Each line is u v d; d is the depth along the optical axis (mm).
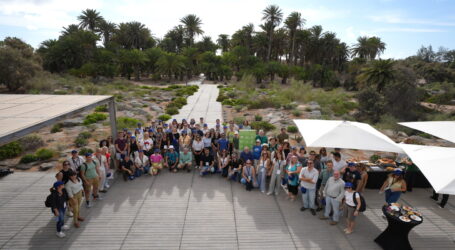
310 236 6516
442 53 102812
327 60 74000
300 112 22875
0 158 11562
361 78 40781
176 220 7090
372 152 13445
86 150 12508
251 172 8789
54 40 60219
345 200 6617
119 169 9742
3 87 39250
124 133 10180
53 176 9781
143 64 63250
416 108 32344
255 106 26797
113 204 7820
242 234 6555
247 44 79250
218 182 9375
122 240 6262
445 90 45281
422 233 6727
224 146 10367
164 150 10594
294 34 69938
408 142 13227
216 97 36281
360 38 74000
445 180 5250
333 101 32062
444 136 8531
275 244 6215
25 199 8102
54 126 16938
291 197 8148
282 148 9023
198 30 81188
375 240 6320
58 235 6312
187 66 66125
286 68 64688
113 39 72562
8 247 5980
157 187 8906
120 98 30344
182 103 29109
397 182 7078
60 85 39562
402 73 36219
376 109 27875
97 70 54875
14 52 35656
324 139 7777
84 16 67625
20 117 6785
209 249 6016
